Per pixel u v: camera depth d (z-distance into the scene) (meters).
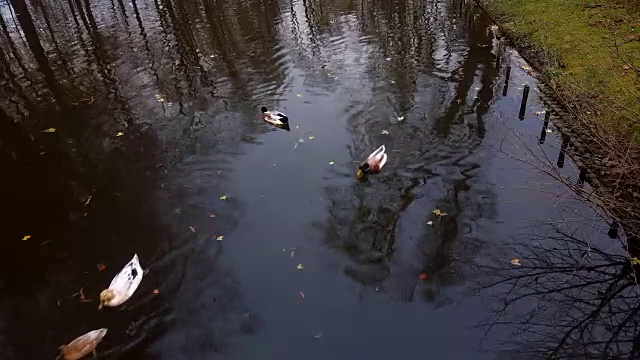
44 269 9.27
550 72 14.33
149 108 15.17
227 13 25.41
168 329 7.78
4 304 8.57
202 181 11.28
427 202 10.02
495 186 10.31
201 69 18.08
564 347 6.96
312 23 22.53
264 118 13.52
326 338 7.39
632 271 8.05
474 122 12.75
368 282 8.31
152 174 11.73
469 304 7.77
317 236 9.38
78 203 11.00
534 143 11.65
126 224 10.15
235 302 8.14
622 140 10.00
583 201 9.25
